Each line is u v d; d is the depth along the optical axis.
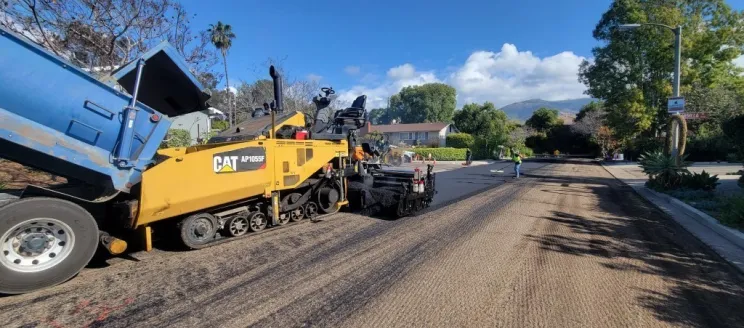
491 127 48.47
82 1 9.26
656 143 31.91
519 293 3.88
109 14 9.68
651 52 30.44
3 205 3.44
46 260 3.70
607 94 34.34
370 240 5.77
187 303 3.50
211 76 13.04
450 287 4.00
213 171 4.97
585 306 3.61
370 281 4.14
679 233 6.62
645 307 3.62
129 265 4.46
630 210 8.97
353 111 8.09
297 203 6.58
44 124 3.67
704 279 4.39
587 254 5.28
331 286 3.98
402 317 3.31
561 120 62.78
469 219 7.50
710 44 28.67
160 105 5.55
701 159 27.84
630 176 18.91
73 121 3.80
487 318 3.32
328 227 6.53
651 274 4.53
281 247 5.30
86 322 3.10
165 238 5.38
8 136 3.45
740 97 28.34
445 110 81.81
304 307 3.47
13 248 3.53
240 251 5.07
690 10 30.08
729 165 22.78
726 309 3.61
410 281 4.15
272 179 5.83
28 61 3.50
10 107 3.48
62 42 9.43
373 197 7.52
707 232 6.70
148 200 4.33
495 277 4.32
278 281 4.08
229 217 5.57
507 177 17.73
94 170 3.97
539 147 59.25
